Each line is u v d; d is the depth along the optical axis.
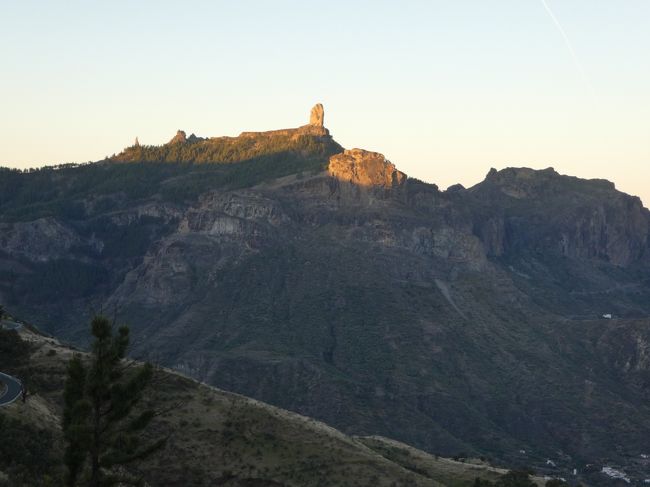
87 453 75.56
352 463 141.38
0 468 89.50
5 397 109.56
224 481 130.12
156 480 126.06
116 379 77.25
